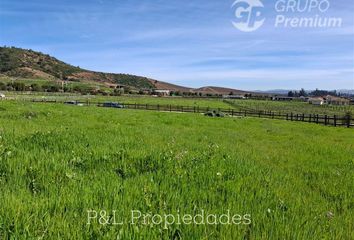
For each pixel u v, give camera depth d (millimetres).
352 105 181500
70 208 4289
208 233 3885
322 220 4949
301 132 27391
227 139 17344
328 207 5906
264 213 4652
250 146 15055
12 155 6914
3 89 150375
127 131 15305
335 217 5262
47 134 10023
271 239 3922
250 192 5859
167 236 3699
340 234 4445
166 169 6973
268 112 62812
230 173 7207
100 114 28625
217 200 5230
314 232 4320
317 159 11938
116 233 3582
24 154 7184
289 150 14391
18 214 3801
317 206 5762
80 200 4523
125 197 4820
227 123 32000
